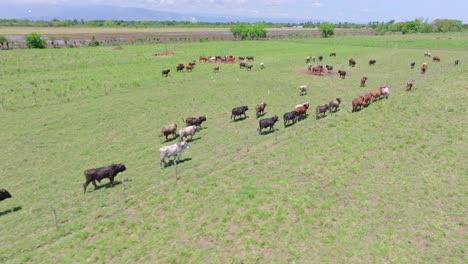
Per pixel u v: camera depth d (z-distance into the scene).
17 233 17.73
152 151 27.88
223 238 16.30
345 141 26.50
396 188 19.89
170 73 56.59
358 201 18.77
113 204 20.12
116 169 22.39
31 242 16.88
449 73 47.38
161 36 137.00
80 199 20.88
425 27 160.38
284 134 29.89
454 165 21.95
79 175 24.09
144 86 48.00
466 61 61.16
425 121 29.48
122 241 16.55
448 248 15.20
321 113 34.97
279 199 19.20
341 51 82.12
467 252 14.91
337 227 16.73
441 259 14.58
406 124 29.14
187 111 37.78
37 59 68.00
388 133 27.55
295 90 44.72
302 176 21.80
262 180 21.56
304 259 14.84
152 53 80.38
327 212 17.89
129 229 17.50
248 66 58.84
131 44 101.94
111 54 77.38
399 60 65.56
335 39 119.31
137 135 31.48
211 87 47.06
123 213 19.03
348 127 29.66
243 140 29.27
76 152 27.92
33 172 24.58
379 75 52.31
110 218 18.59
